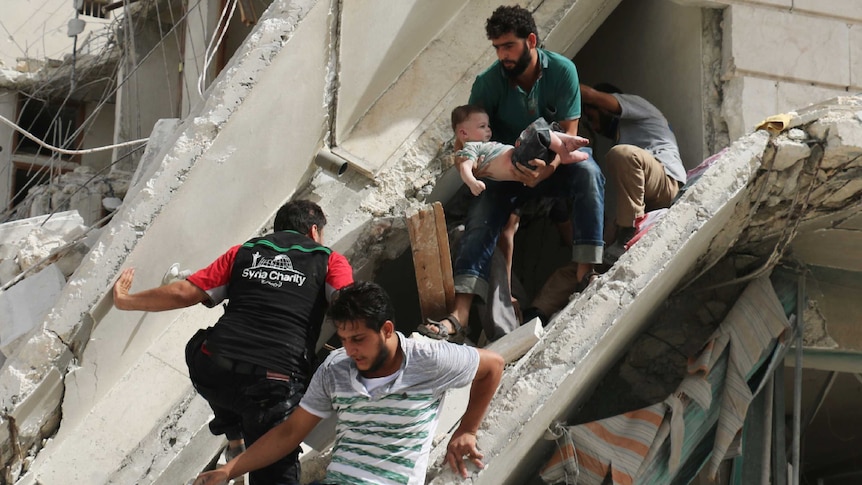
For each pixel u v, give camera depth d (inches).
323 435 208.1
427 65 270.2
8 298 279.0
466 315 226.2
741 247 273.4
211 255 241.3
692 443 252.1
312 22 235.6
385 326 169.5
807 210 258.2
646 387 266.4
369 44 251.8
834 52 286.0
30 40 592.1
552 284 247.9
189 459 223.9
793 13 285.6
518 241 314.7
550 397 200.2
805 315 289.4
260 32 232.7
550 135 221.8
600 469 237.9
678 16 295.3
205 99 245.9
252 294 189.8
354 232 249.8
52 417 227.0
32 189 486.0
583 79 340.2
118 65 516.4
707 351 256.5
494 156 227.0
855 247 278.1
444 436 202.8
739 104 277.4
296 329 188.1
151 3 505.0
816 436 403.5
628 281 213.8
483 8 277.9
